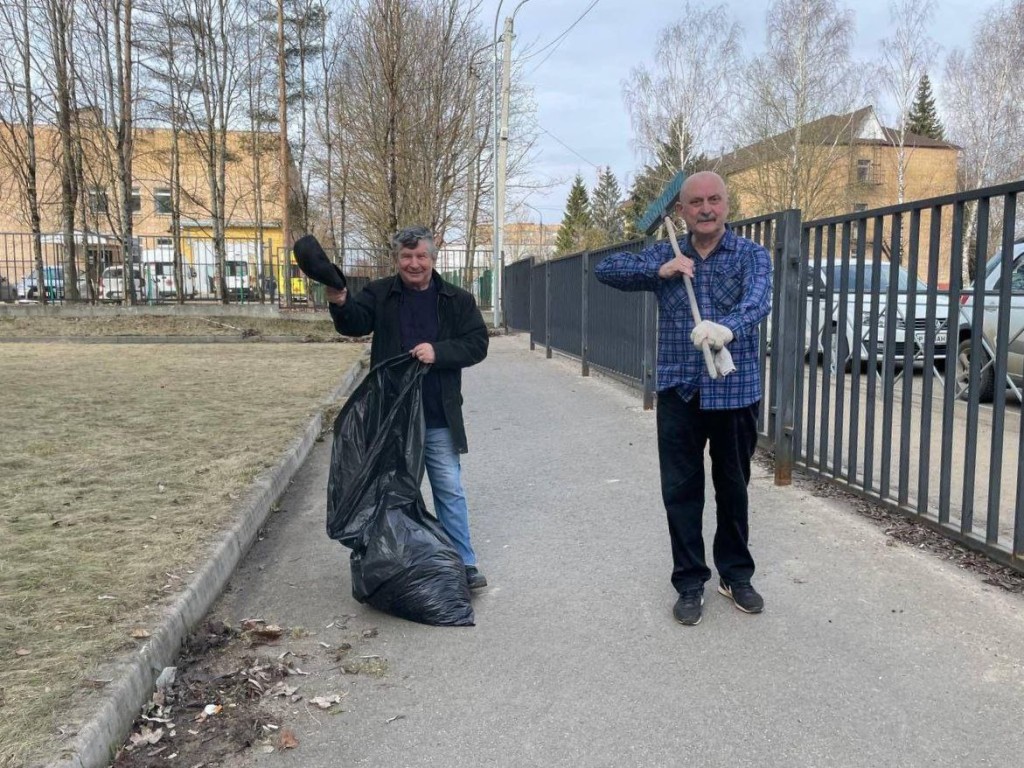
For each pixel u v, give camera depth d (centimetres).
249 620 354
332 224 2995
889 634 331
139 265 2195
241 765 249
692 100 4138
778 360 585
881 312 771
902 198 3803
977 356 400
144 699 277
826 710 277
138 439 648
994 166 3638
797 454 585
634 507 518
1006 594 365
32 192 2072
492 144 2812
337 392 945
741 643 328
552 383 1077
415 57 2245
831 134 3722
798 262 544
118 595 334
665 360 346
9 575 354
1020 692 285
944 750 253
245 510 457
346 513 361
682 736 264
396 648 329
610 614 359
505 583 399
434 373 380
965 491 414
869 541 435
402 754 256
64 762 220
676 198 381
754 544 436
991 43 3653
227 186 3950
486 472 619
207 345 1670
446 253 2716
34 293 2302
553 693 292
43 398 868
